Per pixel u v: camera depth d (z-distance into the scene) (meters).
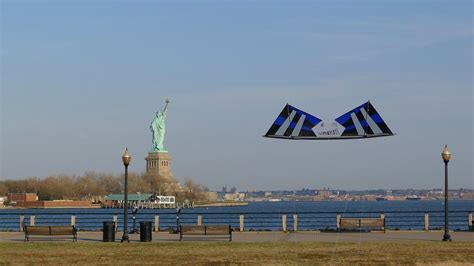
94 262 32.53
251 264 31.56
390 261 32.47
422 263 31.56
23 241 44.91
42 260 33.41
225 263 31.95
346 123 41.72
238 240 45.03
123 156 44.47
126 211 44.28
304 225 79.31
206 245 40.78
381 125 41.44
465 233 51.12
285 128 41.97
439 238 46.53
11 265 31.59
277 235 49.81
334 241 43.94
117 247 39.72
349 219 52.91
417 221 86.62
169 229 55.75
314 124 42.06
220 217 111.06
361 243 42.06
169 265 31.34
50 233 44.72
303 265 31.14
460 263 31.44
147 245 40.94
